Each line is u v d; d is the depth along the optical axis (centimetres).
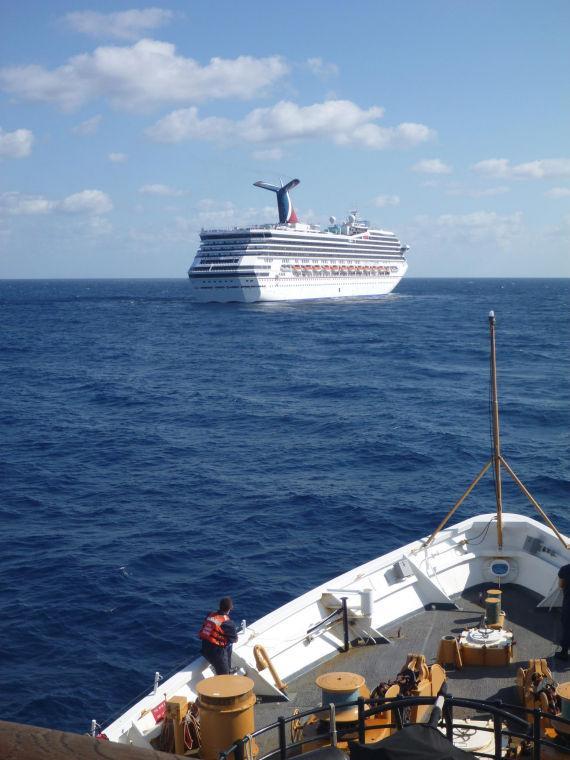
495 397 1471
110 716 1905
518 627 1358
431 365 9488
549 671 1171
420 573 1460
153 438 5212
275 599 2572
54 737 236
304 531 3253
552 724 921
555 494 3816
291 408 6450
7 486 3975
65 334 14138
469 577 1512
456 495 3803
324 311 18425
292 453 4747
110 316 18638
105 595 2584
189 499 3725
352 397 7075
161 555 2956
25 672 2097
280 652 1247
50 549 3030
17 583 2692
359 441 5056
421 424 5662
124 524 3344
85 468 4372
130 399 6981
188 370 9212
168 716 980
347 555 2981
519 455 4638
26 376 8656
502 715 687
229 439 5188
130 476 4181
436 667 1126
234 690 902
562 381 7962
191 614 2448
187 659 2173
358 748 550
